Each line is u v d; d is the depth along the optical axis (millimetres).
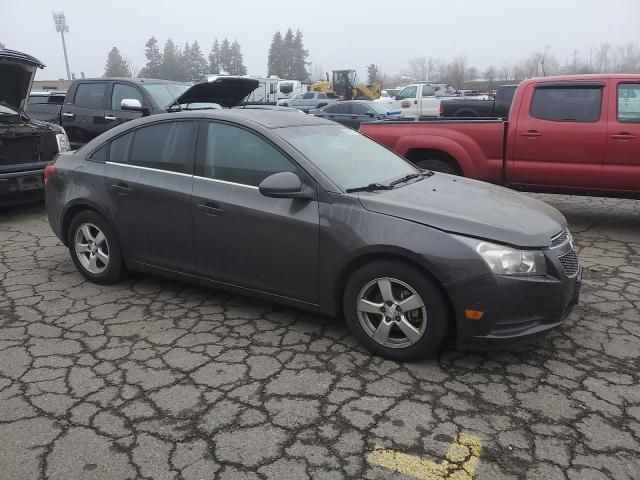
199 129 4258
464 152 6988
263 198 3863
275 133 3980
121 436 2826
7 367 3492
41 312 4332
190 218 4176
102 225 4738
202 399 3141
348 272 3645
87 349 3727
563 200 8523
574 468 2590
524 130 6629
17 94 7547
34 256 5758
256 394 3189
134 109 9430
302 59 104625
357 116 16797
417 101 25969
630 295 4656
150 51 100562
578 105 6410
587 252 5891
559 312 3408
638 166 6180
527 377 3369
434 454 2688
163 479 2531
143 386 3273
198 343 3811
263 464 2623
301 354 3654
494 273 3213
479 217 3424
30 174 7113
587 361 3559
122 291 4766
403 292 3455
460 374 3404
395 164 4570
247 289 4074
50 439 2803
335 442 2775
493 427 2891
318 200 3680
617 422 2928
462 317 3277
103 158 4758
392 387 3260
